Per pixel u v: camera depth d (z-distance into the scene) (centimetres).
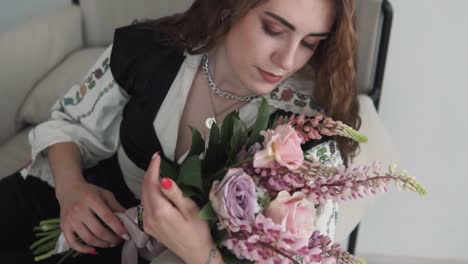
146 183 66
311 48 81
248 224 61
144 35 97
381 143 122
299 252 60
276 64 78
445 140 163
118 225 83
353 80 86
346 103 87
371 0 134
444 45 149
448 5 143
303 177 64
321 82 87
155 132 93
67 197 91
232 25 81
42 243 99
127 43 97
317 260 62
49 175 108
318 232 69
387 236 183
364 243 187
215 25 85
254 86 82
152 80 93
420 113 160
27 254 100
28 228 105
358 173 64
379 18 136
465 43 147
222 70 90
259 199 65
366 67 141
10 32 151
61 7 175
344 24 77
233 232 65
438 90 155
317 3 73
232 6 78
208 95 93
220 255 71
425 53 151
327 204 82
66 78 156
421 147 166
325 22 76
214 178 71
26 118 155
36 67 157
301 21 74
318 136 68
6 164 140
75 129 103
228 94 92
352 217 113
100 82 101
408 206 176
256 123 72
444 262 184
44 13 169
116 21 168
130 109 96
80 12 173
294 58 80
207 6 87
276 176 65
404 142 166
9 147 147
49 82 156
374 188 63
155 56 94
